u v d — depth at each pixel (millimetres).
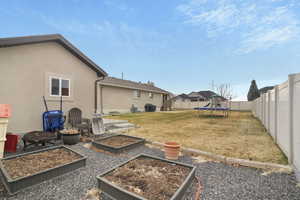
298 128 2666
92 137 5078
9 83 4465
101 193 2154
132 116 11781
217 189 2270
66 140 4312
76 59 6156
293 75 2953
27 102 4824
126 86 14734
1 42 4055
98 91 12352
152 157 3033
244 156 3414
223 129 6617
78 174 2670
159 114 13750
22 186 2156
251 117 11531
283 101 3637
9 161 2807
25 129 4770
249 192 2195
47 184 2338
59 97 5613
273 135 4840
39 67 5086
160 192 2006
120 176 2365
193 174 2469
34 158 2982
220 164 3152
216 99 14023
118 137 4918
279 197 2084
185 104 25625
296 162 2752
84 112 6406
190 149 3824
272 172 2770
